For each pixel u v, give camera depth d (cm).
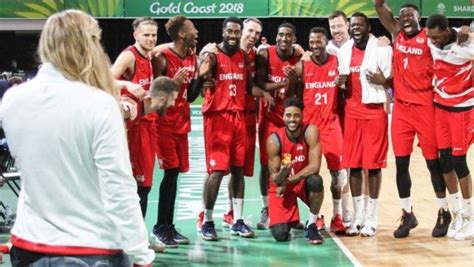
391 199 704
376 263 454
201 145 1261
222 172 523
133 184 185
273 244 515
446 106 507
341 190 544
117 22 1572
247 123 549
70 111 186
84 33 191
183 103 504
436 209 642
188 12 1348
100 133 183
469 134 509
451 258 464
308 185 511
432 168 527
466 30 495
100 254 187
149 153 464
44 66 192
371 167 525
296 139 516
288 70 530
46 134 187
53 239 186
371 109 519
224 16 1348
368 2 1346
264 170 563
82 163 187
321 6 1345
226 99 518
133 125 431
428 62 509
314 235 515
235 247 506
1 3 1407
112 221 186
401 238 529
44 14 1404
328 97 533
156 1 1350
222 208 670
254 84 545
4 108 194
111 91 196
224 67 514
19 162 192
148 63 470
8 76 997
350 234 539
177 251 495
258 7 1346
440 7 1328
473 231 521
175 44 505
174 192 511
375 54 518
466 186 519
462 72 499
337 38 537
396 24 539
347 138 532
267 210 573
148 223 603
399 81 520
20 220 194
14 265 193
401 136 523
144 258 188
